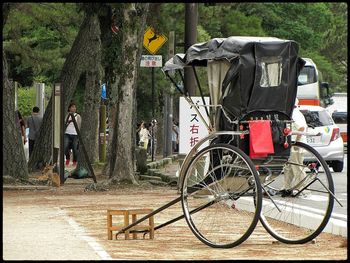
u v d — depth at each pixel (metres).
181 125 34.00
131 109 38.22
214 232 21.25
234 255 18.88
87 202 31.09
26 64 68.00
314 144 47.16
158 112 76.25
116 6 38.06
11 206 29.55
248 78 20.27
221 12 87.69
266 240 21.19
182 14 75.94
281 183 21.44
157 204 30.17
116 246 20.16
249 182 20.09
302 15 105.31
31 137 52.12
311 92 75.25
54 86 39.28
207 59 21.09
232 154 19.97
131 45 38.44
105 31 39.97
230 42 20.48
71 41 61.00
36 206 29.58
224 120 20.58
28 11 57.09
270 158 20.28
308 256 18.83
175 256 18.61
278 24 103.00
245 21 88.19
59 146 38.66
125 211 21.50
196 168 20.50
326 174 20.14
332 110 106.94
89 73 53.16
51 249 19.50
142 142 71.06
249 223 21.50
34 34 73.81
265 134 20.16
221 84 21.16
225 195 20.31
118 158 37.81
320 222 20.73
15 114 39.06
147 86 71.75
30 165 48.31
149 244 20.58
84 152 39.62
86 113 53.53
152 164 52.66
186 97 22.03
